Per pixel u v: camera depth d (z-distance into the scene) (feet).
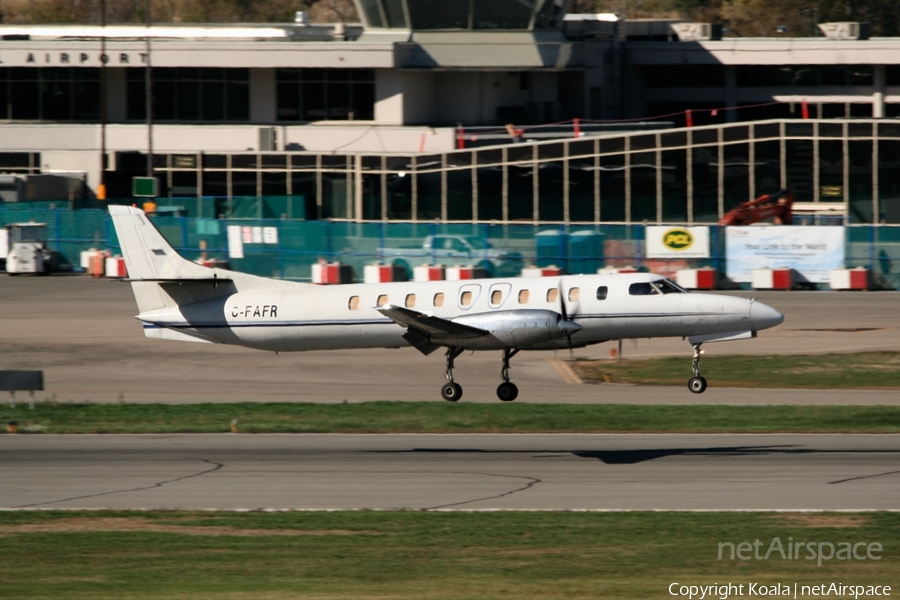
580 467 276.82
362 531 219.00
